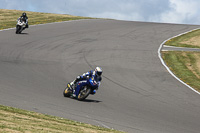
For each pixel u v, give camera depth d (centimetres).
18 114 2739
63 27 12144
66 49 8469
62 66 6694
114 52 8494
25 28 11094
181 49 9512
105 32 11594
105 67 6912
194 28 13950
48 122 2612
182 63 7869
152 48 9350
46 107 3472
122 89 5212
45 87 4794
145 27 13500
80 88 4184
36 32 10688
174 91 5347
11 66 6128
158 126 3256
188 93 5266
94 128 2712
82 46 9000
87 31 11569
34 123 2445
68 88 4303
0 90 4078
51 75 5816
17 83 4781
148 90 5294
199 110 4256
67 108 3578
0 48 7781
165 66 7388
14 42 8725
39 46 8525
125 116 3534
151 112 3888
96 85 4112
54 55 7675
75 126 2652
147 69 6988
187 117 3822
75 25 12875
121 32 11812
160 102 4528
